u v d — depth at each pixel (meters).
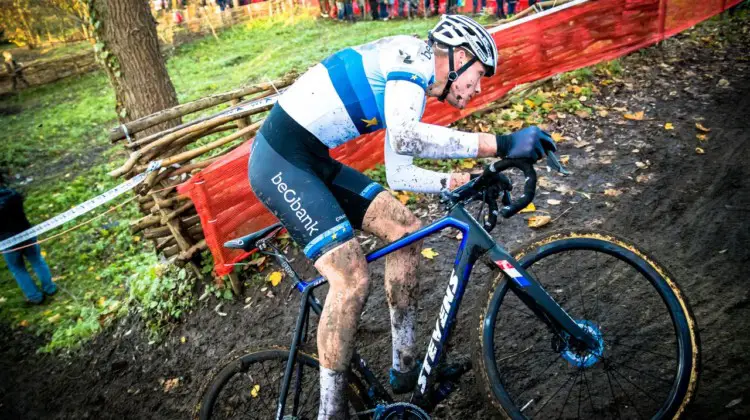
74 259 5.86
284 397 2.01
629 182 3.55
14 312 5.08
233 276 3.55
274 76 9.59
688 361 1.69
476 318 1.84
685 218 3.11
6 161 9.11
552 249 1.84
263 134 1.91
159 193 3.60
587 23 5.26
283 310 3.36
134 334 3.79
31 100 13.34
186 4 16.62
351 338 1.77
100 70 14.91
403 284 1.98
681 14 5.98
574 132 4.36
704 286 2.58
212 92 9.77
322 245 1.77
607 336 2.43
